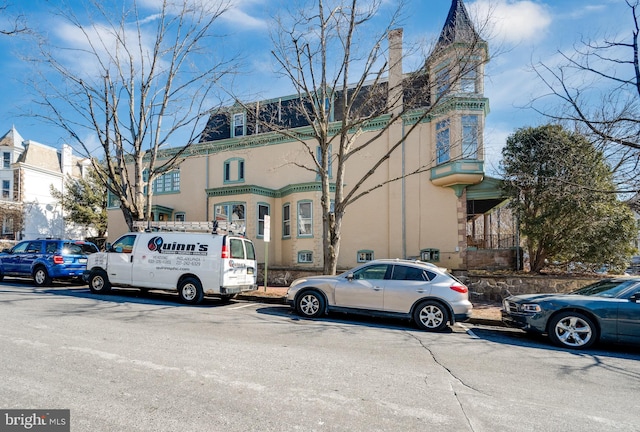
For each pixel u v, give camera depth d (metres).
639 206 11.27
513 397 4.44
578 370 5.65
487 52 11.45
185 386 4.36
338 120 19.23
